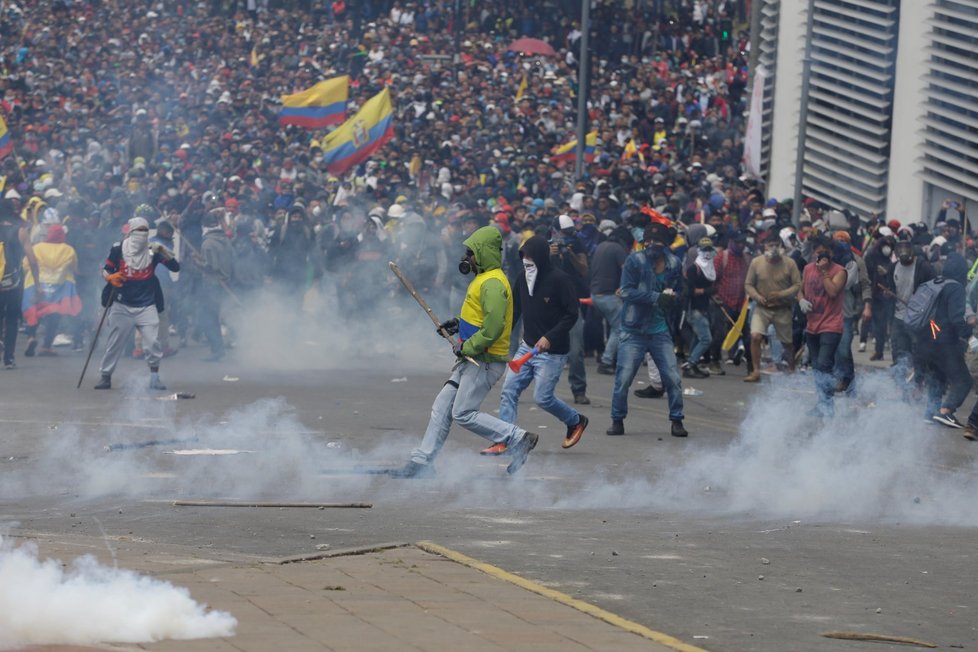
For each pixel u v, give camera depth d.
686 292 50.44
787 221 62.97
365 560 21.00
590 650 16.39
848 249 47.56
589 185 70.75
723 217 57.28
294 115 85.75
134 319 43.50
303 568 20.38
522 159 88.31
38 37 132.25
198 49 131.88
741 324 51.72
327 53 127.00
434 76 114.31
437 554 21.53
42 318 54.28
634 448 34.72
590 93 114.00
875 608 19.31
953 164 67.94
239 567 20.34
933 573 21.61
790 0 79.62
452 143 93.00
